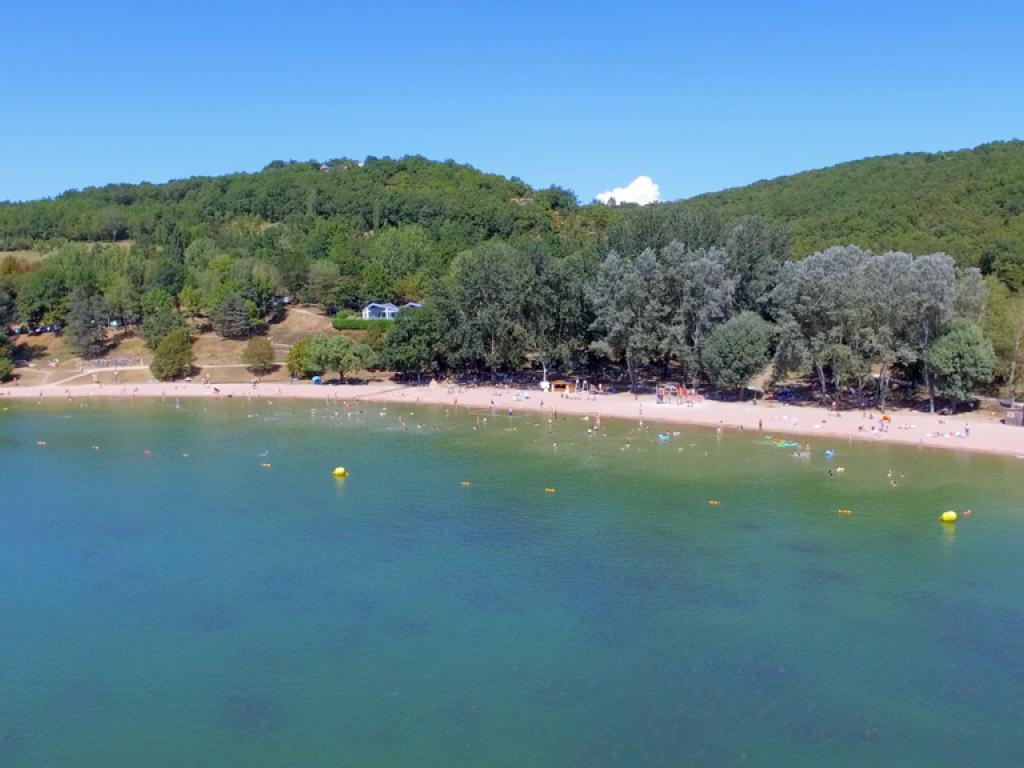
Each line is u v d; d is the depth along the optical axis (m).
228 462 114.38
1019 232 186.50
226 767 44.31
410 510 89.06
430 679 52.97
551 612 62.66
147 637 59.12
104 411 161.88
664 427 135.50
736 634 58.94
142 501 94.31
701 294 152.50
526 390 174.12
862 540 78.31
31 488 100.88
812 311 137.75
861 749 45.41
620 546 76.88
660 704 49.94
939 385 133.12
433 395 172.50
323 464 112.25
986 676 53.19
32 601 65.56
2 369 193.75
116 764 44.69
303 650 56.94
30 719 49.00
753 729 47.31
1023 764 44.16
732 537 79.25
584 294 166.38
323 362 188.88
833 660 55.19
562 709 49.44
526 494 95.00
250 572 71.25
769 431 129.50
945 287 126.19
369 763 44.50
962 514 85.94
